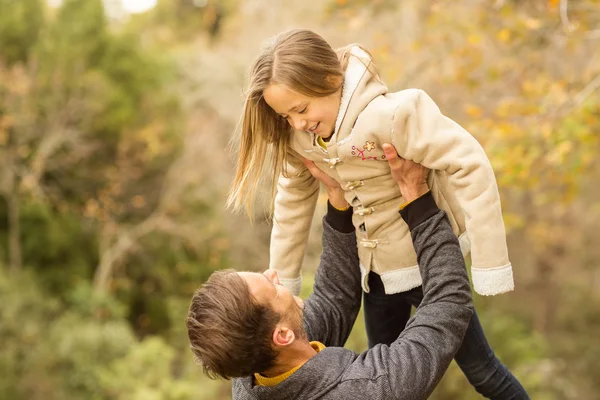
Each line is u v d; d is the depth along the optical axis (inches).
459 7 298.5
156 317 706.8
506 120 251.0
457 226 74.9
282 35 72.1
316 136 76.0
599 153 269.3
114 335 566.6
